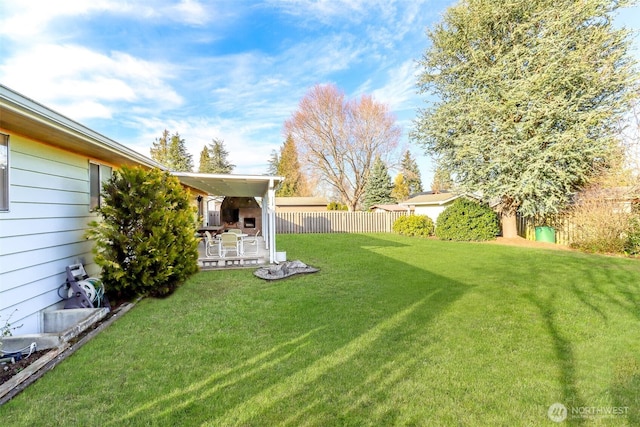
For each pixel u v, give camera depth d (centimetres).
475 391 246
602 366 282
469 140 1240
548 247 1113
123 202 499
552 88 1059
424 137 1438
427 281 605
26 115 312
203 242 1218
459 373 272
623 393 241
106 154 543
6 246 359
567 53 1073
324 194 3347
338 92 2636
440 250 1048
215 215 2223
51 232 446
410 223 1648
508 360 294
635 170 941
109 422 216
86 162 550
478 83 1231
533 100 1077
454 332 361
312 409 227
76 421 217
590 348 317
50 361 300
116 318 421
